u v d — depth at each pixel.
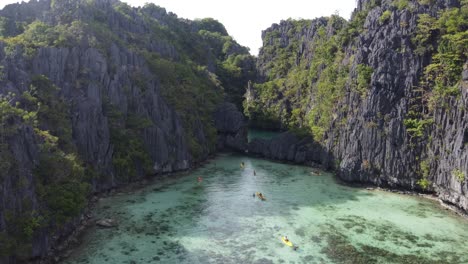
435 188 69.12
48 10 92.94
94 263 43.62
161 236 51.22
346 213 61.16
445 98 69.00
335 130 89.94
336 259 45.56
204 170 89.56
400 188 73.94
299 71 144.25
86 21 89.19
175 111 91.69
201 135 100.00
